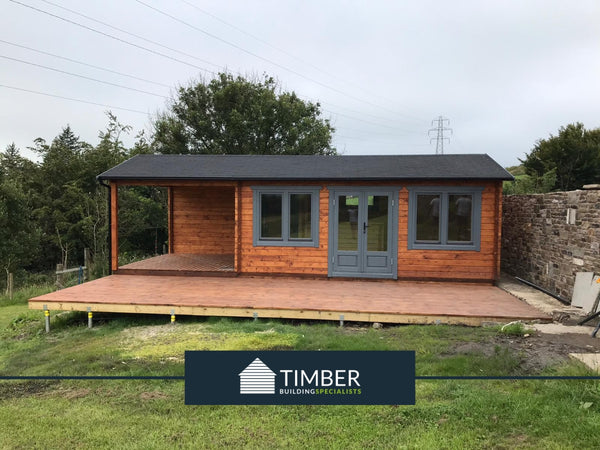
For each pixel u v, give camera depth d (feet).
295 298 26.21
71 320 26.96
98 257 58.34
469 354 16.99
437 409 12.73
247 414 13.10
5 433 12.24
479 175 29.60
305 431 12.01
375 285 30.22
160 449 11.19
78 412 13.47
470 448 10.69
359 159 35.81
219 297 26.50
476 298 26.30
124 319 26.20
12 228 64.90
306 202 32.19
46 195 71.20
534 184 65.77
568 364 15.01
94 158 71.00
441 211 30.81
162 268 34.14
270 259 32.76
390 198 31.24
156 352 19.22
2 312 34.78
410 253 31.24
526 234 32.58
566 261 25.71
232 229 42.37
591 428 10.92
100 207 66.44
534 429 11.27
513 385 14.10
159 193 75.36
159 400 14.14
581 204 24.02
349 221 31.78
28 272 69.15
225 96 86.22
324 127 91.50
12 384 16.12
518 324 20.43
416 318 22.82
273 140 87.45
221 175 32.07
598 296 21.54
